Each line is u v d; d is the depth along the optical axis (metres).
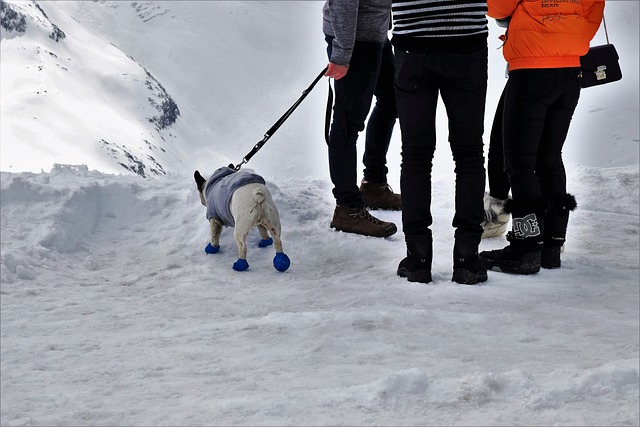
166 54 199.25
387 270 5.17
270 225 5.20
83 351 3.39
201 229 5.86
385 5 5.64
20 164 116.12
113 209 6.33
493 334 3.66
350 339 3.52
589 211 7.29
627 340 3.54
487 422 2.34
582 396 2.55
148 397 2.67
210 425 2.33
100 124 143.75
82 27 187.00
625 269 5.33
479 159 4.67
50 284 4.88
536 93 4.86
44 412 2.54
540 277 5.01
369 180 6.73
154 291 4.78
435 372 2.95
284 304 4.38
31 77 144.62
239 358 3.22
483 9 4.50
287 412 2.43
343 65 5.35
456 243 4.77
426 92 4.59
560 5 4.72
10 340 3.60
